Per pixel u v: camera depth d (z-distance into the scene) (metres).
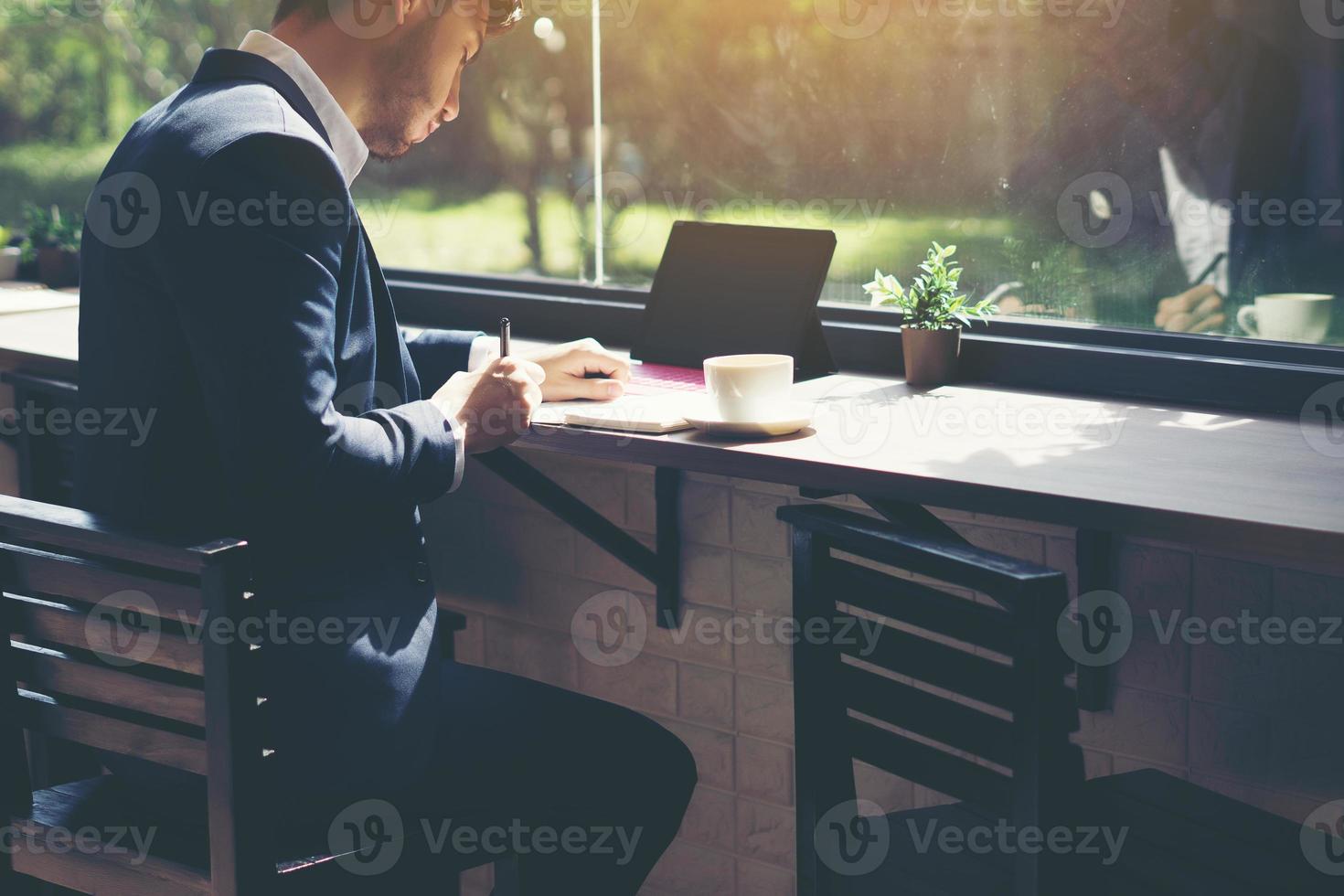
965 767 1.14
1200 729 1.71
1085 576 1.73
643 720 1.56
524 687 1.64
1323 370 1.57
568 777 1.42
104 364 1.33
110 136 2.95
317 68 1.43
